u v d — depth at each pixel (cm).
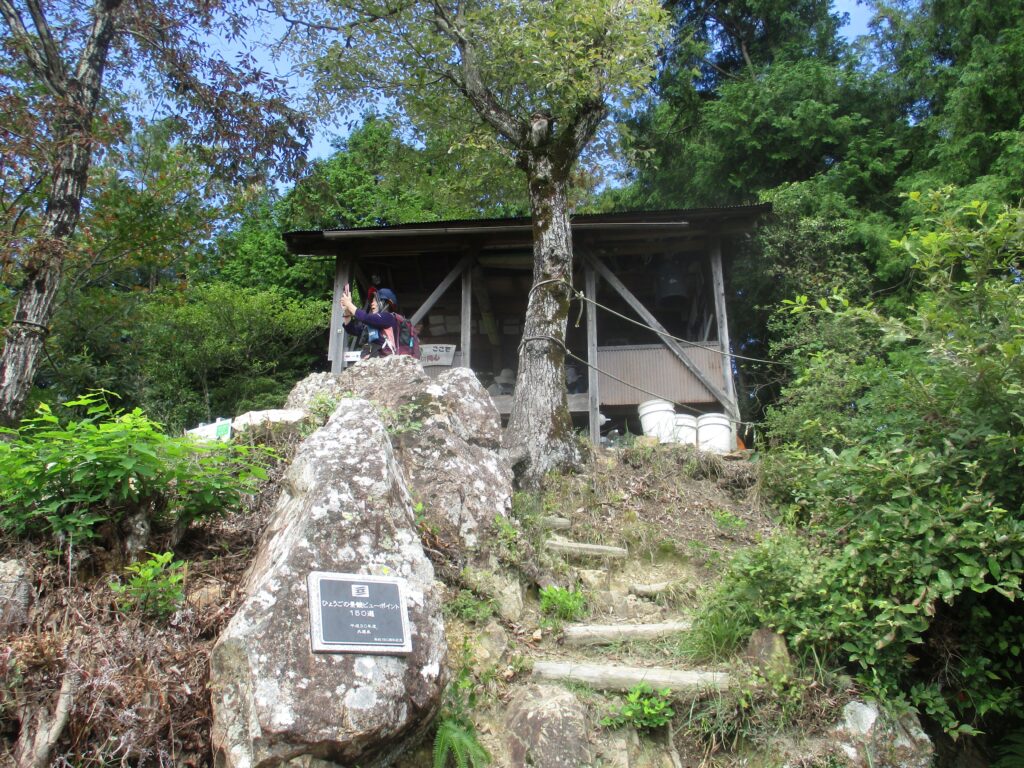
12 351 726
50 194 789
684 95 1711
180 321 1584
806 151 1520
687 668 509
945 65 1498
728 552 672
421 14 1132
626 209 1758
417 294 1330
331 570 393
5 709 373
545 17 1016
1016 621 500
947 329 533
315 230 1096
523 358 871
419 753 404
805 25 1800
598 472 796
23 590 421
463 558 561
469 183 1298
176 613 422
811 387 821
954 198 1133
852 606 486
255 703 347
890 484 518
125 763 366
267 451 575
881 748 454
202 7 896
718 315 1080
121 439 446
